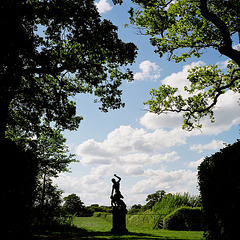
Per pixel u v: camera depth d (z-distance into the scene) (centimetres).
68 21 1171
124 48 1320
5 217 603
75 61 1298
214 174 659
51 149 1969
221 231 636
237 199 563
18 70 1102
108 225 2381
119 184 1480
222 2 1259
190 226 1811
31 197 752
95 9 1234
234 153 591
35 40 1230
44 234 1219
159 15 1364
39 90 1334
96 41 1218
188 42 1502
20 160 679
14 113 1578
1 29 952
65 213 1756
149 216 2334
